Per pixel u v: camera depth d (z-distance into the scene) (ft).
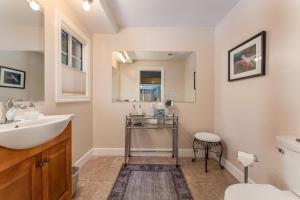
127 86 10.34
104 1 7.38
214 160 9.76
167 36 10.31
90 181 7.29
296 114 4.62
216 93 10.01
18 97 4.54
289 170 4.16
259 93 6.13
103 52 10.27
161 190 6.64
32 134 3.28
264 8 5.88
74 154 7.99
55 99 6.21
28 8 4.90
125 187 6.83
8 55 4.24
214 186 6.96
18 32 4.51
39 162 3.79
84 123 9.09
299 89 4.54
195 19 9.29
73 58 8.20
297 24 4.58
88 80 9.43
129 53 10.30
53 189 4.32
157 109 10.17
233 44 8.04
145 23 9.78
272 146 5.50
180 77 10.36
